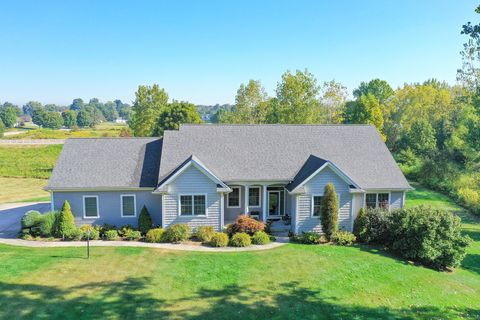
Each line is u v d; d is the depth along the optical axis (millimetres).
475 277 19828
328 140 29078
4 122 158250
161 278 16094
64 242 22078
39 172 51438
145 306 13367
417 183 51062
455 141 47875
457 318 14406
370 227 23078
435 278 18656
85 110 182250
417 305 15258
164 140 27281
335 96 61500
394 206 26094
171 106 67125
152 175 25625
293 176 25781
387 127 73188
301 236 23016
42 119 160000
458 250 20281
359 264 19281
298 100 54094
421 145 58594
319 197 24031
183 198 23641
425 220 20562
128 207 25062
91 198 24672
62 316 12305
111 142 28078
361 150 28312
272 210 27250
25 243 21750
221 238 21719
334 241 22969
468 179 42656
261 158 26906
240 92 65750
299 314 13523
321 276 17328
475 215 35000
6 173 50938
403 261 20500
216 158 26422
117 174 25406
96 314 12594
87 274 16141
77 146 27312
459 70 32281
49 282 14992
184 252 20297
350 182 23938
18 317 12039
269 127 29859
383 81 94750
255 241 22266
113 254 19266
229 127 29359
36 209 31922
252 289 15492
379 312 14273
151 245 21547
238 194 26922
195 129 28719
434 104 70375
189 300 14117
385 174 26359
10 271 15945
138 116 71312
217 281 16125
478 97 30094
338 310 14133
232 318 12898
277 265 18500
